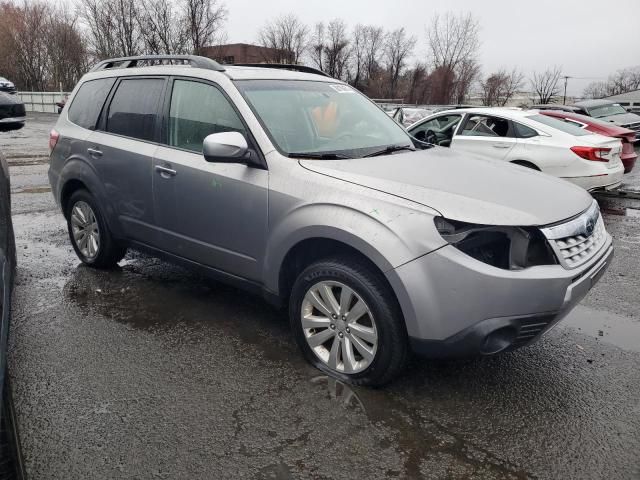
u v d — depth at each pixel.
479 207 2.81
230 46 49.94
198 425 2.79
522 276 2.71
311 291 3.24
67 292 4.51
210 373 3.30
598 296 4.79
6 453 1.96
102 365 3.37
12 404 2.28
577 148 7.85
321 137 3.72
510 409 3.01
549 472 2.53
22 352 3.51
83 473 2.45
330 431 2.77
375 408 2.97
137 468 2.49
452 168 3.41
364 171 3.19
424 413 2.94
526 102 61.34
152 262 5.30
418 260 2.77
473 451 2.65
